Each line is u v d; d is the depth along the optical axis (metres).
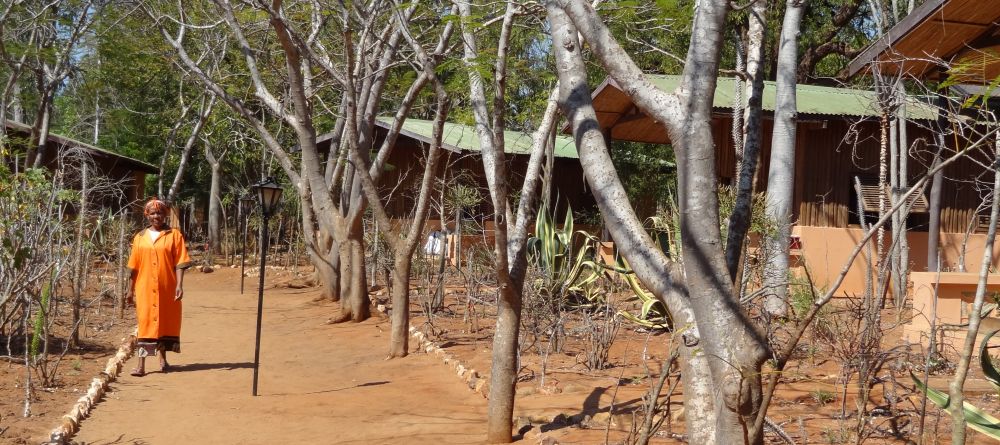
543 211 13.64
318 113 20.31
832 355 7.81
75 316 10.89
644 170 24.09
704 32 4.03
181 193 40.16
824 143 16.45
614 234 4.43
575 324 11.68
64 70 21.83
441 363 10.20
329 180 17.42
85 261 15.08
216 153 33.47
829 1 23.67
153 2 16.72
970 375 7.90
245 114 16.16
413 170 25.03
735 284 4.14
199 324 14.38
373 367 10.34
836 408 6.92
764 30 4.69
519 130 20.70
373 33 13.97
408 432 7.12
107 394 8.70
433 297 14.57
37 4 20.31
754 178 4.40
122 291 14.10
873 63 8.43
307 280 21.84
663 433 6.40
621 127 18.83
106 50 18.81
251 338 12.86
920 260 16.20
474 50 8.06
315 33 14.55
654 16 10.55
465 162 24.84
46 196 10.02
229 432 7.36
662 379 4.82
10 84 20.05
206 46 19.48
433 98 24.03
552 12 4.82
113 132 35.22
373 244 18.88
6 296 8.27
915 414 6.50
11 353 10.07
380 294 17.42
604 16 8.86
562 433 6.66
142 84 28.33
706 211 3.91
